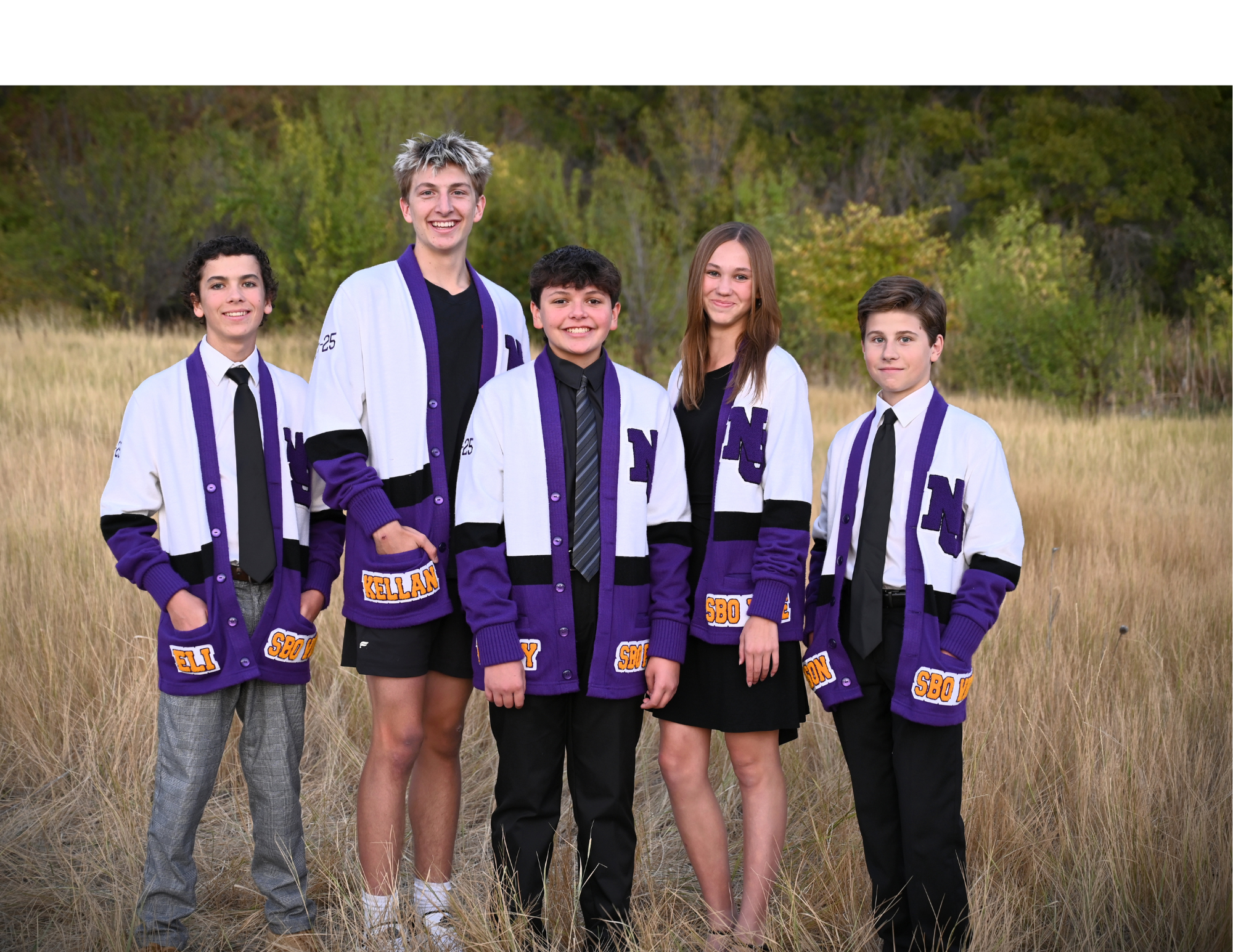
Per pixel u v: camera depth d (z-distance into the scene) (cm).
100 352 1204
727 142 2612
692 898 307
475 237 1830
